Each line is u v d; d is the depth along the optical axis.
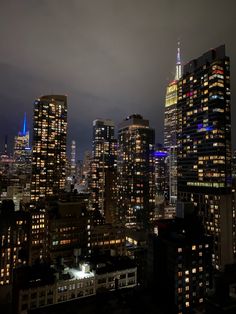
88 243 190.00
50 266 130.88
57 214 187.12
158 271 125.56
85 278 121.31
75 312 91.69
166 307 114.75
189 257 118.62
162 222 130.38
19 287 111.75
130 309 92.88
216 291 84.31
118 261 137.88
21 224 191.75
